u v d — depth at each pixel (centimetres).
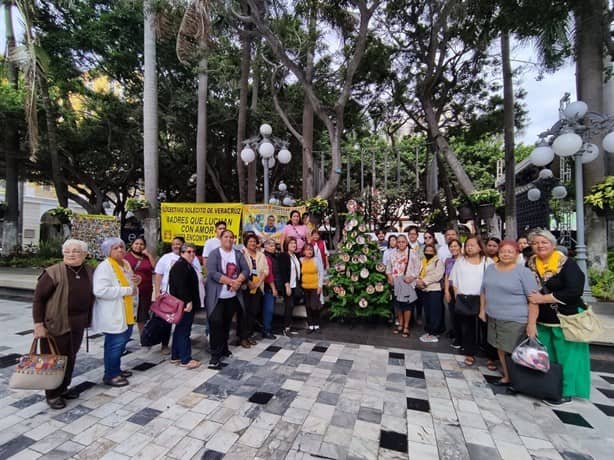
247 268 414
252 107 1134
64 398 299
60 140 1208
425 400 302
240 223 677
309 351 429
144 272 462
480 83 1107
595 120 515
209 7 682
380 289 488
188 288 372
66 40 1003
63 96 1210
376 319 537
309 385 331
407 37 1016
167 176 1563
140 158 1440
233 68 955
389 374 359
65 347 292
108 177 1510
